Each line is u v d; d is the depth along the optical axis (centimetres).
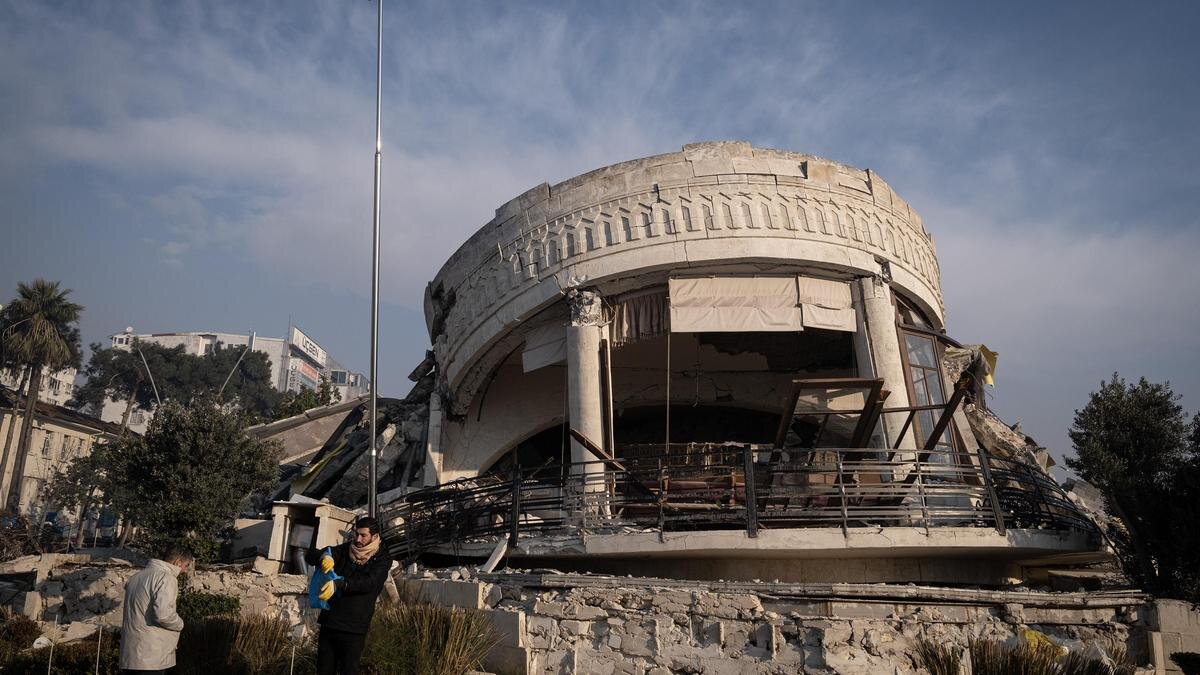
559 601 1182
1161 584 1614
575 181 2078
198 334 11619
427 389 2767
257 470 2045
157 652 806
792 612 1074
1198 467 1622
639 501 1734
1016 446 2392
